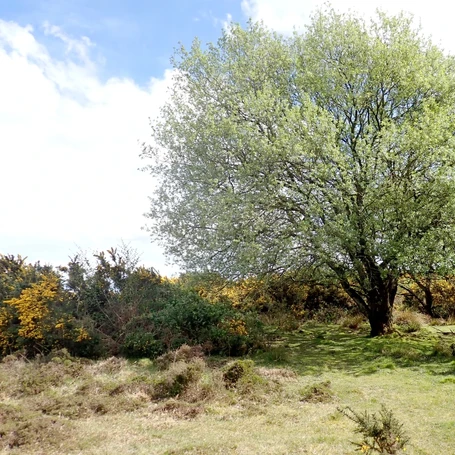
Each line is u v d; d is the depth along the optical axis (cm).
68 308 1427
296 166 1363
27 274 1616
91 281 1554
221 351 1306
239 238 1304
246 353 1306
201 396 821
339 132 1399
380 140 1249
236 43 1603
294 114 1288
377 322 1497
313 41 1535
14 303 1418
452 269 1205
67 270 1560
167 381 866
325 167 1238
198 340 1335
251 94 1406
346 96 1455
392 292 1550
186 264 1492
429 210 1216
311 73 1447
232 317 1432
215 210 1344
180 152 1510
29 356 1348
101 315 1479
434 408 746
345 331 1667
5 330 1451
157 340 1330
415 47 1470
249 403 793
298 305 2005
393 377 986
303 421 691
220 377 908
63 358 1190
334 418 700
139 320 1420
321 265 1419
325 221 1270
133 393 857
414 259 1208
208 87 1579
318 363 1166
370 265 1395
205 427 669
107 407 764
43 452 567
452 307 1833
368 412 730
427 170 1261
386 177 1266
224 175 1391
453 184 1138
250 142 1288
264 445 579
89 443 600
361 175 1242
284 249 1301
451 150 1159
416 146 1218
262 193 1293
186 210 1447
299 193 1327
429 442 587
